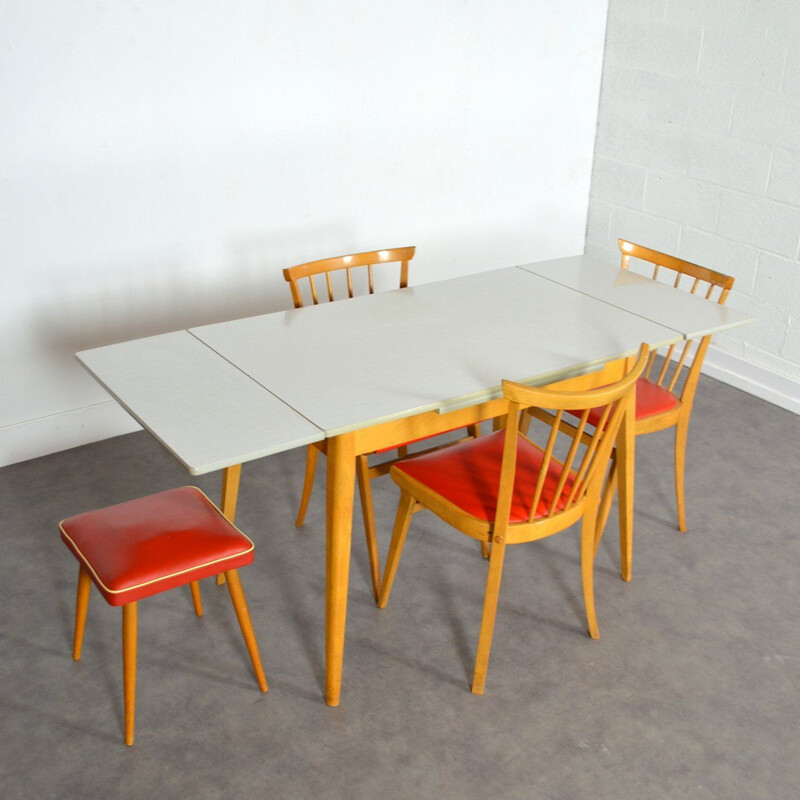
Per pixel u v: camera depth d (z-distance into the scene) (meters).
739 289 3.82
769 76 3.45
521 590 2.67
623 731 2.18
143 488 3.15
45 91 2.91
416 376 2.22
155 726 2.19
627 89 4.04
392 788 2.03
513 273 2.95
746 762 2.10
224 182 3.37
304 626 2.52
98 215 3.15
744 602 2.62
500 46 3.80
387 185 3.76
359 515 3.00
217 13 3.11
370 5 3.41
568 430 2.71
